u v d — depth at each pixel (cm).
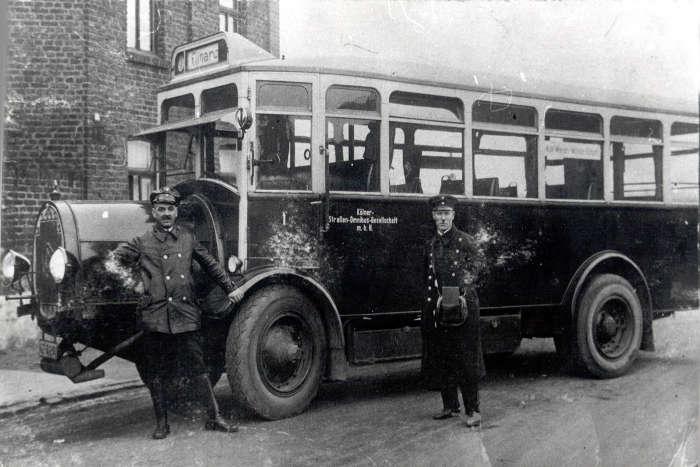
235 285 498
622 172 755
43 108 770
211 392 486
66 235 479
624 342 700
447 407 516
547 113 690
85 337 482
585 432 482
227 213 539
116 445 454
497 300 641
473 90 634
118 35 829
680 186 795
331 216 553
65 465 414
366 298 567
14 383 615
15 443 461
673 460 430
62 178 771
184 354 475
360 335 563
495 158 652
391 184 591
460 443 454
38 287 511
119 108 821
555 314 689
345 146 568
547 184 688
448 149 623
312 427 493
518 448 445
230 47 580
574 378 683
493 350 636
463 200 623
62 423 514
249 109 536
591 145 718
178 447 448
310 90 553
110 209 506
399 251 583
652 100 763
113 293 483
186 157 603
